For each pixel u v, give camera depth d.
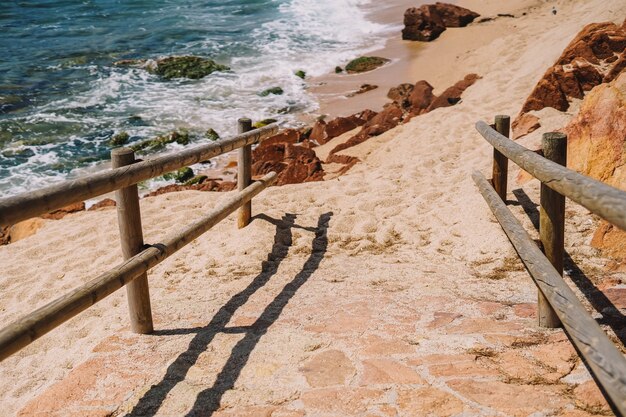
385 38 18.19
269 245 5.94
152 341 3.89
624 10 10.88
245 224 6.38
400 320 3.89
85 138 11.95
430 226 6.07
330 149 10.45
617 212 2.08
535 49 12.11
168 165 4.09
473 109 10.09
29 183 10.16
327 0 24.25
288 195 7.34
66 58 17.00
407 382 3.07
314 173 8.80
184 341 3.86
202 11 23.27
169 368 3.48
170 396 3.18
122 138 11.83
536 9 17.42
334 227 6.32
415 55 15.99
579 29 11.05
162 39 19.09
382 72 15.02
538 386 2.90
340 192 7.36
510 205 5.82
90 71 15.97
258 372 3.36
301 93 14.18
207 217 4.73
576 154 5.63
